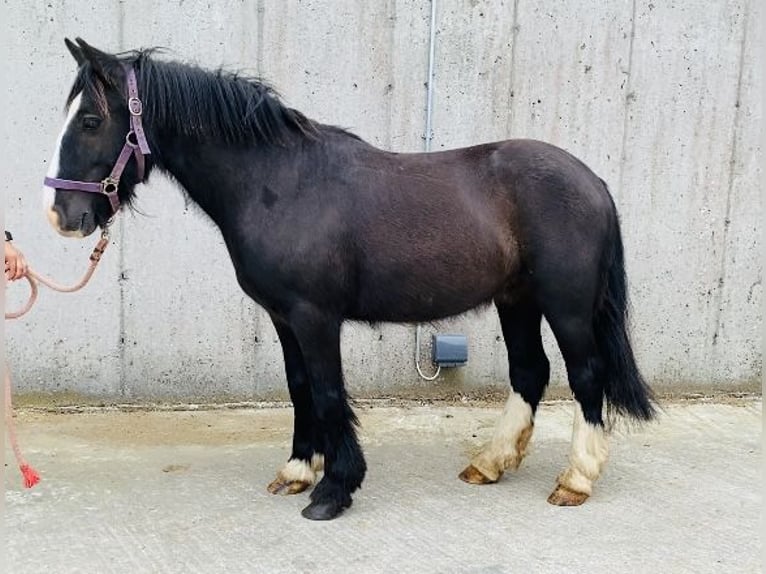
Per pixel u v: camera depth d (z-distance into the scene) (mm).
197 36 3643
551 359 4039
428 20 3758
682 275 4090
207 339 3785
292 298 2486
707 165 4039
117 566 2250
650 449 3303
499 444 2912
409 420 3656
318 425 2660
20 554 2311
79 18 3549
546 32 3844
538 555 2340
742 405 4004
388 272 2533
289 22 3682
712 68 3980
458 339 3881
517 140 2715
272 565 2264
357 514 2615
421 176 2592
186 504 2682
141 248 3668
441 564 2277
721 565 2295
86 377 3717
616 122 3953
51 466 3006
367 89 3779
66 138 2379
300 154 2527
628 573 2240
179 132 2492
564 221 2562
